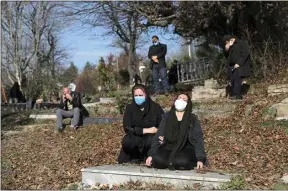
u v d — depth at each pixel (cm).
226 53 1463
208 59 2211
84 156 1044
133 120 809
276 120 1109
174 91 1889
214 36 2114
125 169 708
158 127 763
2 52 3488
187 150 697
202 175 637
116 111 1591
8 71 3556
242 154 865
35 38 3556
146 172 673
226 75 1773
